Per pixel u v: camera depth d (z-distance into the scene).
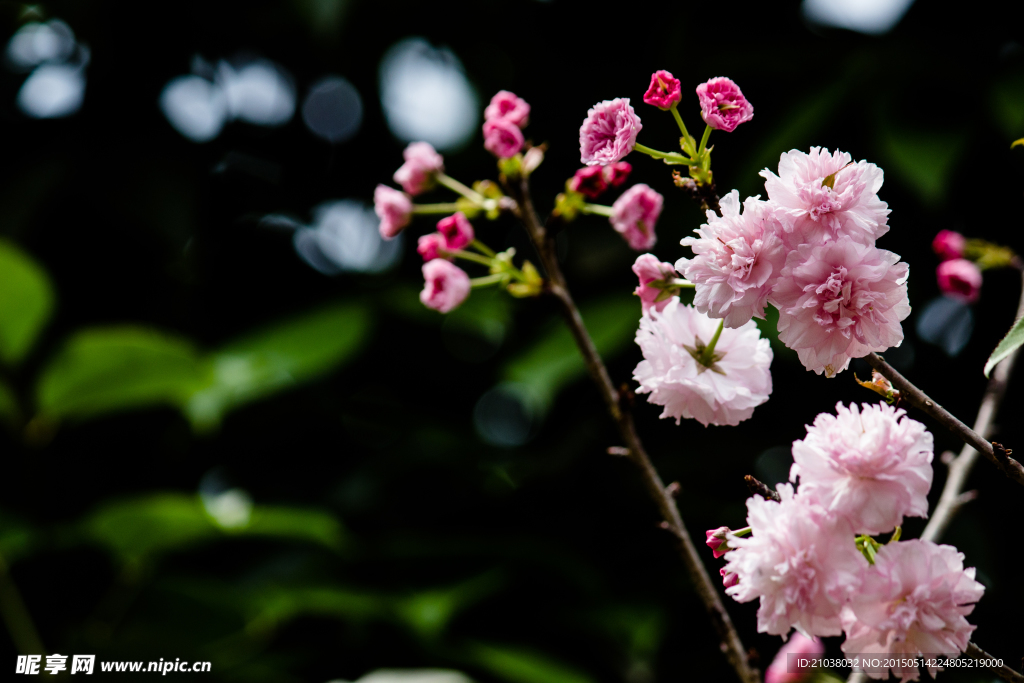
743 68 2.11
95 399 1.91
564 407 2.35
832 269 1.13
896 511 1.13
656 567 2.08
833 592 1.13
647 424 2.21
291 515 1.78
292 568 2.10
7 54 2.44
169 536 1.79
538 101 2.42
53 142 2.33
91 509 2.30
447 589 1.93
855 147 2.06
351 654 2.02
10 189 2.23
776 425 2.12
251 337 2.14
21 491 2.15
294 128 2.57
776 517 1.14
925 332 2.10
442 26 2.40
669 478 2.09
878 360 1.14
